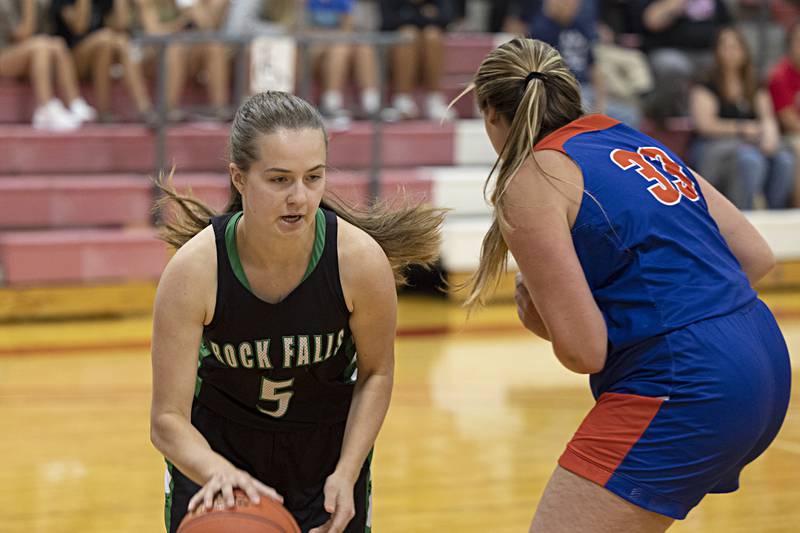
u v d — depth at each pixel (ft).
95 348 65.62
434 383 57.82
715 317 22.74
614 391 23.07
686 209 23.77
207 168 81.87
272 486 25.29
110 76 82.33
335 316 23.00
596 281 23.36
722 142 84.02
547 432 48.70
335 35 79.77
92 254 74.38
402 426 49.47
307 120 21.13
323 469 25.21
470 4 105.91
